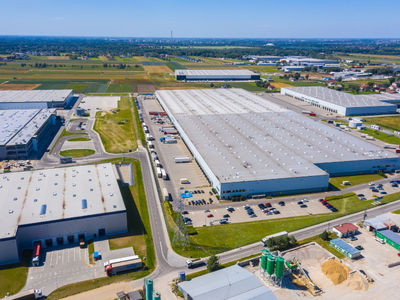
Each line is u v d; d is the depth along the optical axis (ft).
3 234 282.77
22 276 271.08
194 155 522.06
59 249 307.99
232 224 353.72
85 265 286.87
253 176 415.23
